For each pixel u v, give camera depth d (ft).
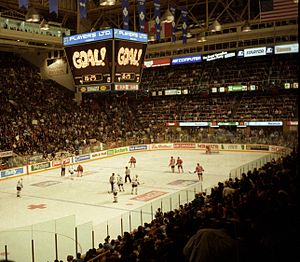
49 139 156.87
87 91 94.38
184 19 116.67
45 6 152.76
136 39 92.12
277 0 87.51
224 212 35.76
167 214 50.29
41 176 125.18
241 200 36.47
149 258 28.73
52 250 54.39
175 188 100.48
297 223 21.31
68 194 98.37
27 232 61.46
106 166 140.26
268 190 36.99
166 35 123.44
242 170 100.94
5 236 60.54
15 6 149.59
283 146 153.79
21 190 104.58
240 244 16.85
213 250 12.56
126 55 90.94
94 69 91.91
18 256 52.21
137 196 93.50
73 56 94.53
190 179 111.45
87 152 154.20
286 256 17.51
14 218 78.02
